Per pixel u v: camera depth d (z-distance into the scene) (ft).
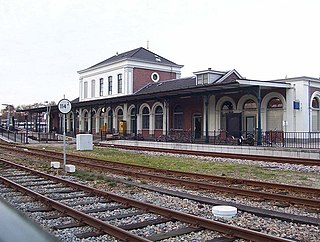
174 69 164.55
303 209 27.73
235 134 101.65
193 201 30.99
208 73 109.40
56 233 22.07
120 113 146.72
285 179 43.11
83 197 32.60
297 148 72.23
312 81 91.50
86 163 56.08
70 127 183.52
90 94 176.04
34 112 202.39
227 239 20.25
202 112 111.04
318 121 94.79
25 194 33.71
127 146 99.04
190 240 20.47
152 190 35.65
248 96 98.58
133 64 152.15
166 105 121.60
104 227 21.88
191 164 59.00
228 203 29.22
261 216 25.62
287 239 19.13
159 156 74.02
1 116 331.36
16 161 63.82
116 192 35.17
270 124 94.32
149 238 20.71
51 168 52.44
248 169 52.44
